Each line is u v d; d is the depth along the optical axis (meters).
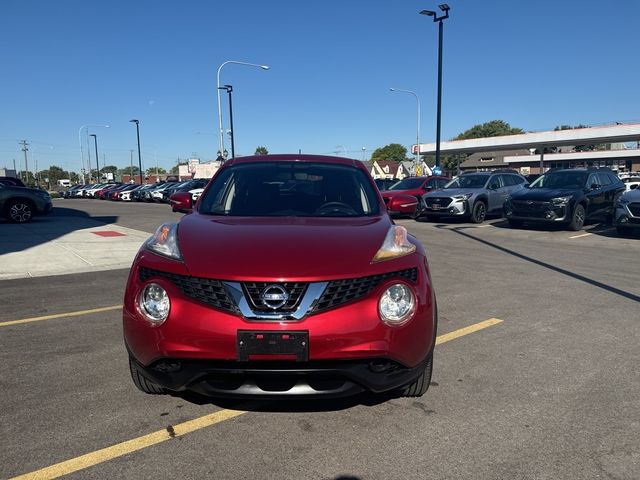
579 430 2.98
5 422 3.06
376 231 3.30
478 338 4.65
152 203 34.28
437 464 2.64
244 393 2.72
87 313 5.55
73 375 3.78
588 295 6.29
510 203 13.95
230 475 2.54
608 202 14.53
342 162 4.58
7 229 13.74
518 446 2.81
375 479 2.51
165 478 2.51
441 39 25.03
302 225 3.38
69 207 27.81
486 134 97.00
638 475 2.54
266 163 4.47
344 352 2.67
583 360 4.10
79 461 2.66
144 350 2.81
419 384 3.20
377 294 2.78
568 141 37.56
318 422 3.08
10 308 5.77
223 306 2.69
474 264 8.47
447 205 15.51
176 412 3.20
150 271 2.90
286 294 2.67
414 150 39.94
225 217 3.70
